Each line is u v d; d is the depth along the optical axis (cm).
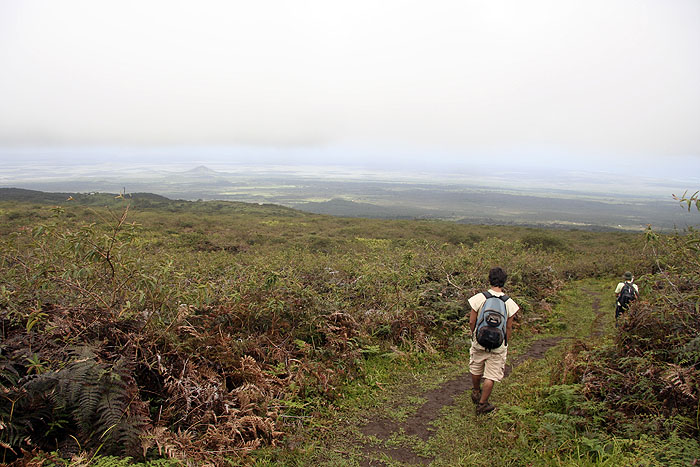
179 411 393
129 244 494
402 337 717
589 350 574
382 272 922
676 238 570
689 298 476
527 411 431
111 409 331
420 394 547
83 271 436
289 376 507
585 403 423
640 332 498
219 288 646
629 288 876
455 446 414
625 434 375
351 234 3334
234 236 2862
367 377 582
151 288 478
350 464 386
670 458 322
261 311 595
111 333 417
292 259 1034
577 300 1302
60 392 323
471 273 1056
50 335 383
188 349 451
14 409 322
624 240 3350
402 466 382
